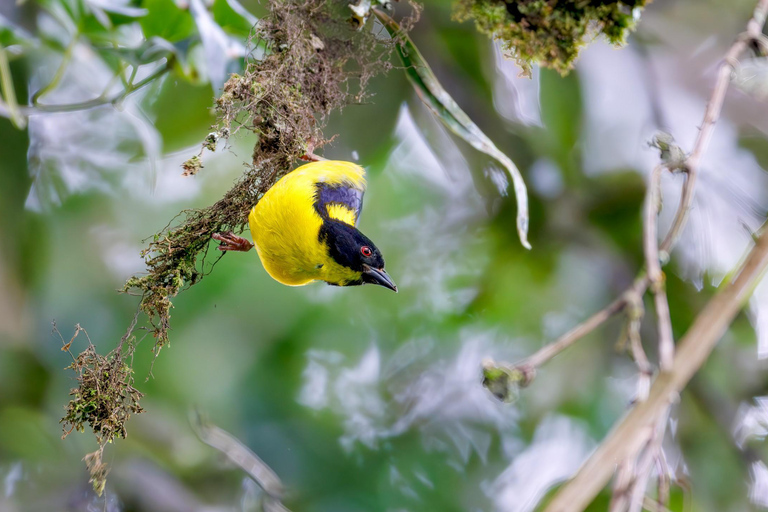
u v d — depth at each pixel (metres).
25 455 10.84
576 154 11.13
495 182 11.34
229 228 8.41
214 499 11.09
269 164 7.98
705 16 10.84
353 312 12.63
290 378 12.12
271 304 11.95
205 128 10.03
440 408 12.48
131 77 8.20
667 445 10.77
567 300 11.87
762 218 10.45
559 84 10.62
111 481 10.97
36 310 10.89
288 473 11.66
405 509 11.80
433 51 10.28
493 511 11.80
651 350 11.32
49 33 8.41
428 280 12.67
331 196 8.83
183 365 11.38
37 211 10.91
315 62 7.75
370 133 10.02
